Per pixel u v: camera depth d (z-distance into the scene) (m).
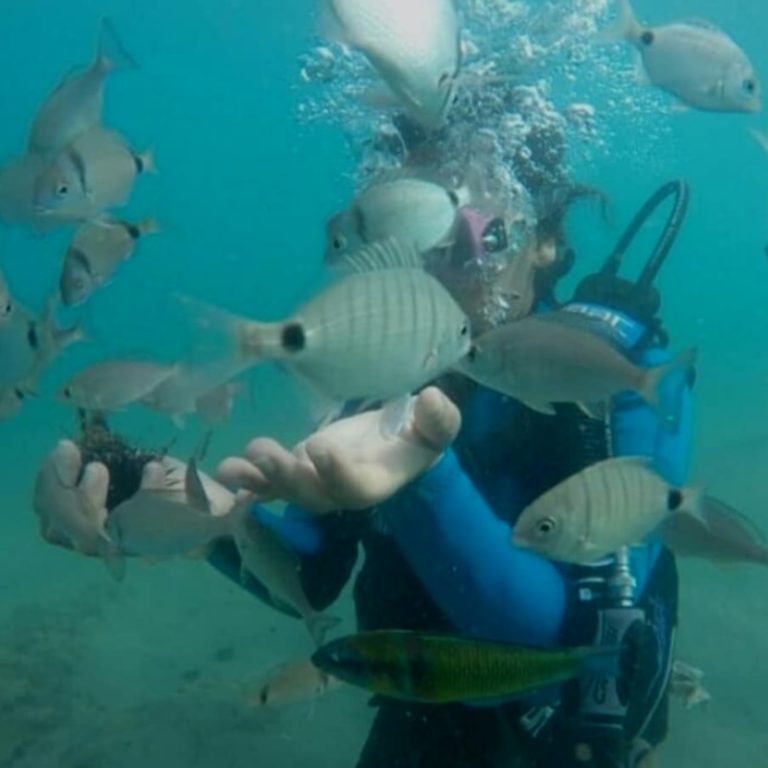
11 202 1.16
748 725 2.03
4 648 2.75
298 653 2.66
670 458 1.00
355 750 2.11
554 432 1.03
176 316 0.55
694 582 2.81
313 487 0.69
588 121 1.50
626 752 0.96
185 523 0.82
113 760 2.14
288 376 0.57
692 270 25.59
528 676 0.64
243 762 2.09
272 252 32.94
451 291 0.96
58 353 1.23
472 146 1.02
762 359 8.15
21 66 28.78
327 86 1.11
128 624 2.94
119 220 1.20
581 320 1.01
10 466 5.63
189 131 30.83
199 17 24.58
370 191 0.79
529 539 0.73
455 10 0.66
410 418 0.71
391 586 1.12
